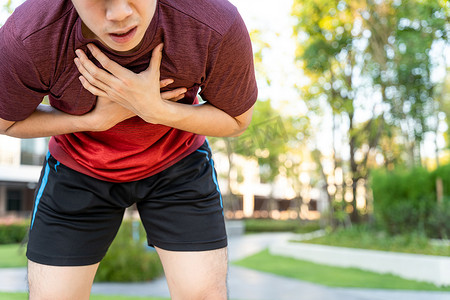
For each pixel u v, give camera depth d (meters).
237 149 5.15
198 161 1.39
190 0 0.98
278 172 22.17
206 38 0.99
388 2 9.09
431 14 6.43
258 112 9.64
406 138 11.02
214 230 1.35
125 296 4.82
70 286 1.29
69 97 1.11
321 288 5.55
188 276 1.31
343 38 10.36
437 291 5.27
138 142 1.26
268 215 32.44
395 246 7.75
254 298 4.89
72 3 0.93
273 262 8.65
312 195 30.83
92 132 1.26
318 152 13.60
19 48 0.97
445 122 13.84
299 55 10.75
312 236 12.18
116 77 1.00
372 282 6.01
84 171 1.29
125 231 6.54
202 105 1.20
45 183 1.34
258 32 4.10
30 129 1.21
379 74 11.30
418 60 9.88
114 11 0.82
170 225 1.33
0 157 19.33
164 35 0.97
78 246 1.30
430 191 8.10
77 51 0.98
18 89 1.06
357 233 10.35
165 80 1.05
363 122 12.72
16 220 15.62
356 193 12.94
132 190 1.34
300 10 9.51
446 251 6.71
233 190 22.73
